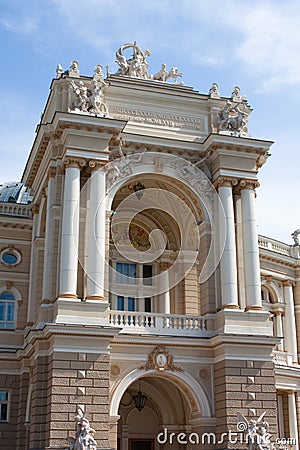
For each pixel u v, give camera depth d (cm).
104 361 2941
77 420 2786
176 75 3847
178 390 3597
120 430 3728
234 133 3534
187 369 3169
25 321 4003
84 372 2900
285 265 4903
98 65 3459
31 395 3164
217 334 3138
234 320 3191
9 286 4050
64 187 3181
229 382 3073
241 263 3384
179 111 3609
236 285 3278
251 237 3372
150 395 3709
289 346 4741
